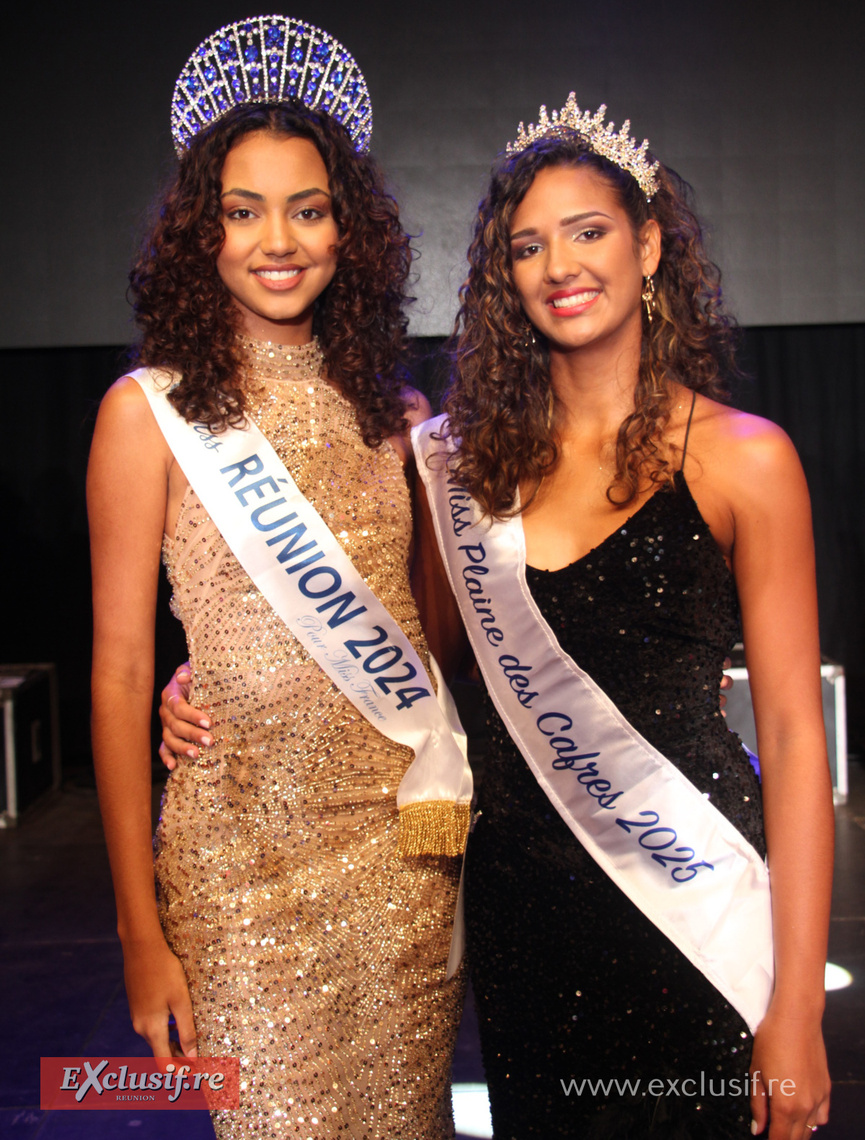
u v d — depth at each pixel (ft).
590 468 4.21
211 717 4.19
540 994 4.16
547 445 4.25
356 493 4.40
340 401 4.48
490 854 4.33
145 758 4.09
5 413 14.97
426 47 11.94
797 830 3.75
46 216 12.27
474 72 11.95
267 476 4.25
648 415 4.02
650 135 12.07
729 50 11.96
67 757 15.47
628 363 4.22
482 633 4.35
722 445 3.91
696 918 3.99
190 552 4.23
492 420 4.28
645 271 4.25
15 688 13.09
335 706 4.27
